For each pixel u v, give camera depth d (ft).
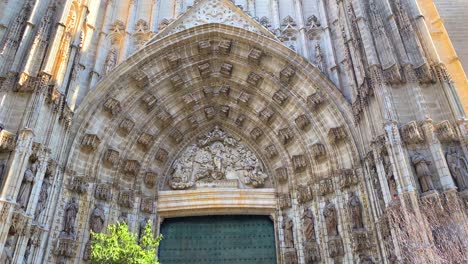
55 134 61.93
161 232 75.61
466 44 81.56
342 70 74.95
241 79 82.38
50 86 60.70
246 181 79.10
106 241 51.39
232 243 74.74
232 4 82.53
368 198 62.44
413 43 62.34
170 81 79.87
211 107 84.79
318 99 72.49
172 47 78.79
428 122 54.60
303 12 85.71
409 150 54.08
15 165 52.26
